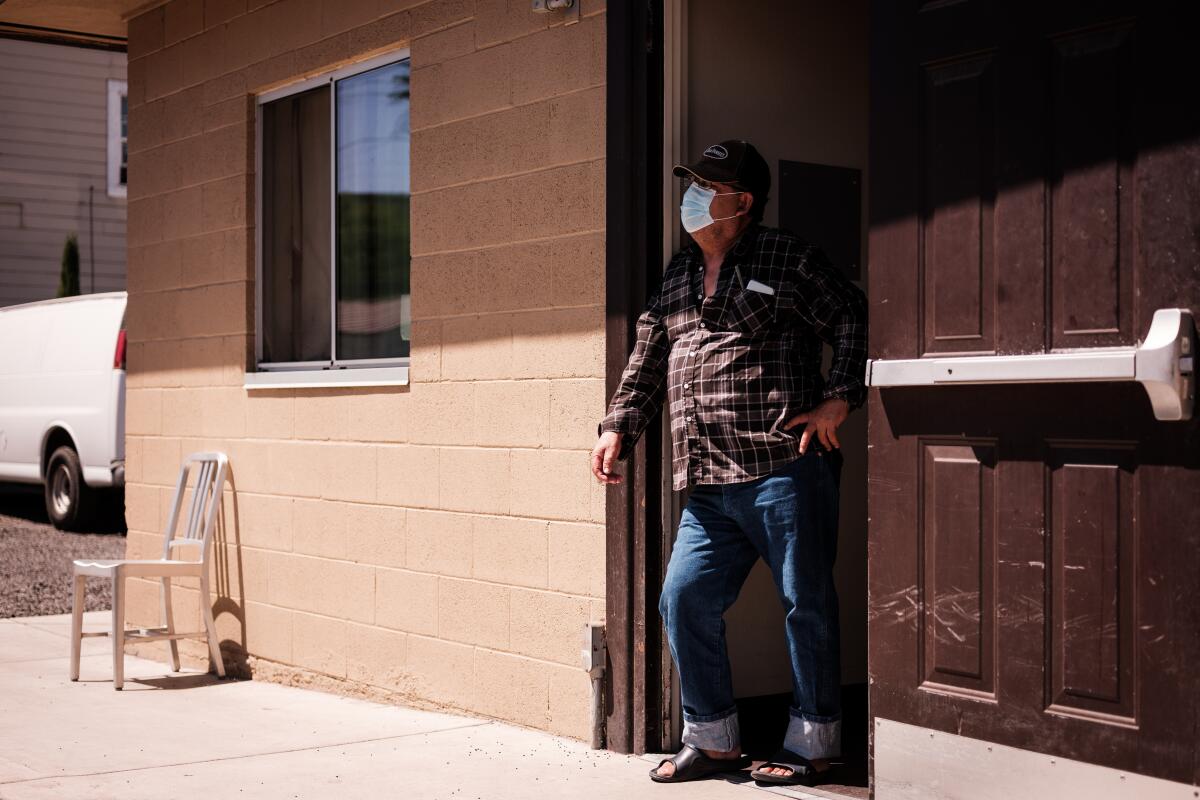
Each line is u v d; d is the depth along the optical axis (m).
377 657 5.46
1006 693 3.23
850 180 4.90
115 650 5.79
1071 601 3.11
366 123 5.65
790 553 3.79
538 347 4.72
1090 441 3.08
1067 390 3.12
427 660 5.21
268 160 6.20
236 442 6.24
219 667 6.10
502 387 4.88
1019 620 3.20
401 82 5.49
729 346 3.84
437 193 5.18
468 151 5.03
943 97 3.38
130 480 6.99
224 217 6.33
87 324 12.35
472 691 5.02
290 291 6.09
